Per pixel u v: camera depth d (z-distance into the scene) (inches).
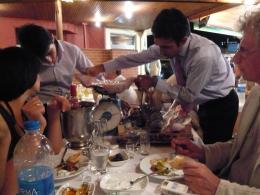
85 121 52.7
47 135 50.2
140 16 101.5
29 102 44.4
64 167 42.6
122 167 44.7
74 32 124.9
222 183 32.3
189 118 63.6
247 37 34.3
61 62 75.2
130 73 119.0
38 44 59.0
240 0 83.6
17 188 34.7
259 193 30.7
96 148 46.9
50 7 88.4
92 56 120.7
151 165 43.7
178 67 71.2
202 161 46.1
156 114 62.2
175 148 48.0
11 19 107.6
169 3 83.5
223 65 69.9
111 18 106.4
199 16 106.3
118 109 59.4
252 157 39.8
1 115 37.8
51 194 29.4
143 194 35.9
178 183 37.2
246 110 42.1
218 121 73.9
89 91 79.1
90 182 38.4
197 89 63.1
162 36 59.4
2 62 37.4
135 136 54.2
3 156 36.9
